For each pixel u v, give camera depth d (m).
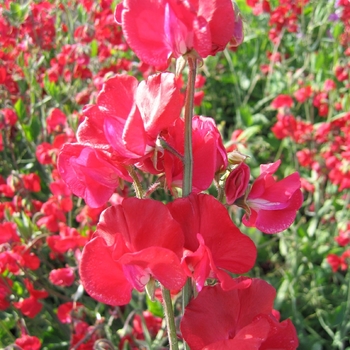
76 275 0.42
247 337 0.16
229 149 0.48
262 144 0.71
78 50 0.58
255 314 0.18
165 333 0.40
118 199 0.37
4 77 0.55
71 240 0.37
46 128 0.56
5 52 0.62
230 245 0.17
